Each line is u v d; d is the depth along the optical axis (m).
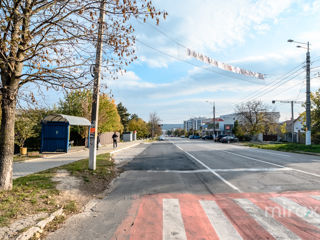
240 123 48.31
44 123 14.62
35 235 3.39
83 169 8.34
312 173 8.46
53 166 8.97
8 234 3.24
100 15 5.81
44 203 4.66
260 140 43.44
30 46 4.62
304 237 3.28
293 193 5.68
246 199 5.23
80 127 21.77
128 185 6.94
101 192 6.17
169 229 3.62
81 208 4.77
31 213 4.09
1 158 5.02
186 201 5.14
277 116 46.31
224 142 38.41
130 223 3.91
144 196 5.64
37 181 6.22
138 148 24.09
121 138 48.09
